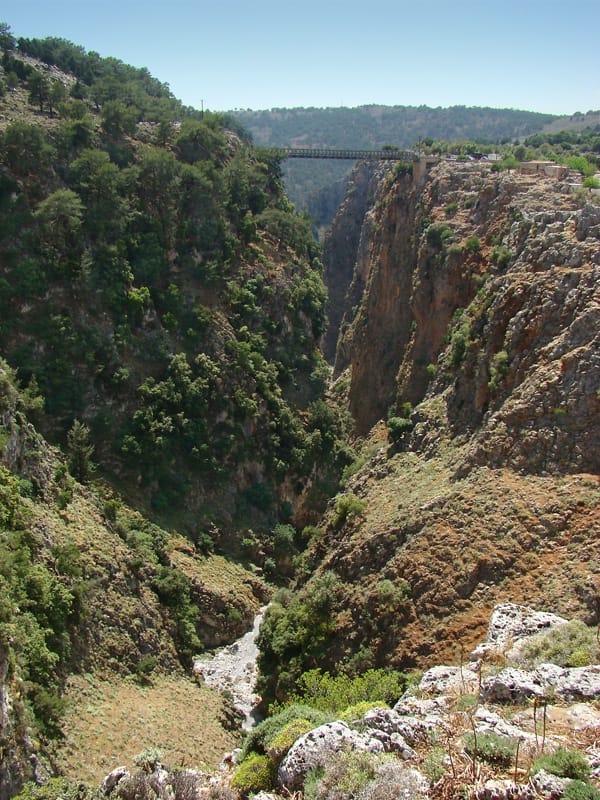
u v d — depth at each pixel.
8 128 78.00
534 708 18.69
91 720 40.66
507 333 54.31
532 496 44.12
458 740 18.88
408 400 80.69
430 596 42.59
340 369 119.25
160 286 84.06
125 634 50.97
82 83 116.31
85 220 79.06
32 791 28.70
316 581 53.03
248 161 109.62
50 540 49.38
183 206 89.44
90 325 74.88
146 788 20.28
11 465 51.06
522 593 39.44
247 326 89.25
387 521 51.59
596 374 45.53
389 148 155.25
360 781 16.70
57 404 69.50
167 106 119.75
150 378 77.00
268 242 100.44
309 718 22.84
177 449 76.94
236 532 76.69
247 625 66.19
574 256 52.75
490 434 49.66
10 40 122.06
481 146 127.94
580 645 26.19
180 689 51.16
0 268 72.50
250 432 82.94
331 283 160.12
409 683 36.53
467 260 76.12
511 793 16.09
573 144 141.50
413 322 88.25
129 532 62.09
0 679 32.38
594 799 15.10
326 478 86.38
